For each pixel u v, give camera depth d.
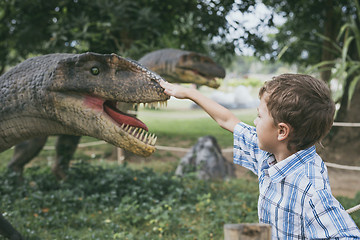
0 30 8.48
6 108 2.71
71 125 2.63
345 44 7.10
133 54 7.17
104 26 7.37
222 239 3.98
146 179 5.54
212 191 5.67
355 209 1.93
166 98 2.47
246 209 4.80
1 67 9.33
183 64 4.90
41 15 8.02
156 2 8.23
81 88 2.52
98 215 4.62
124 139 2.51
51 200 4.89
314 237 1.41
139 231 4.23
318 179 1.47
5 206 4.66
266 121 1.56
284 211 1.51
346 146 7.64
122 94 2.48
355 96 7.79
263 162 1.73
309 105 1.45
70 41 7.29
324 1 9.24
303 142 1.52
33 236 3.85
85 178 5.96
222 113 2.00
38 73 2.65
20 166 6.03
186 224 4.40
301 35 10.93
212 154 6.74
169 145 10.55
